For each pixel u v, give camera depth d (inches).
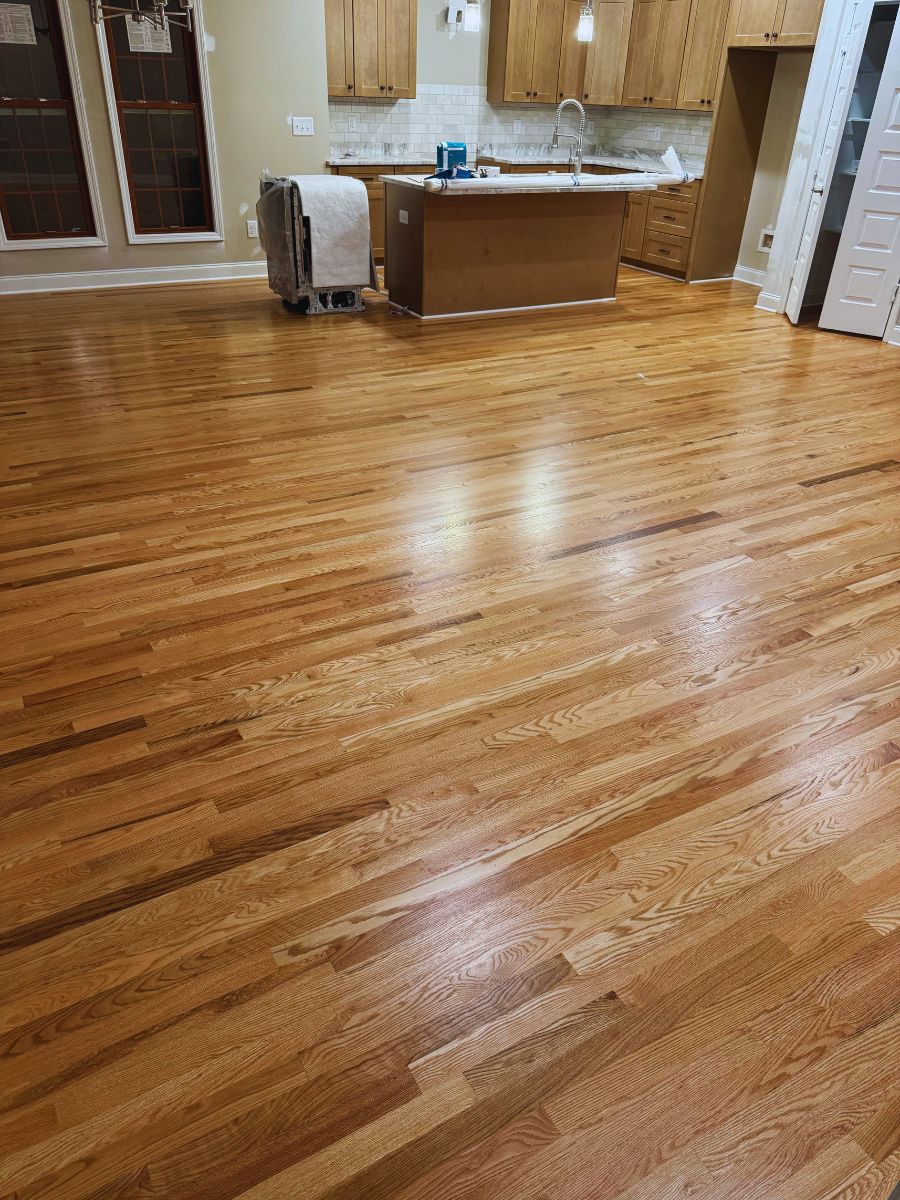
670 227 292.0
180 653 92.5
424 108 296.7
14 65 229.0
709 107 268.5
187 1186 47.7
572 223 243.8
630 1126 50.9
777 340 221.6
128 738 80.2
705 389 180.5
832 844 71.2
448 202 221.8
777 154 274.4
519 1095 52.4
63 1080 52.6
